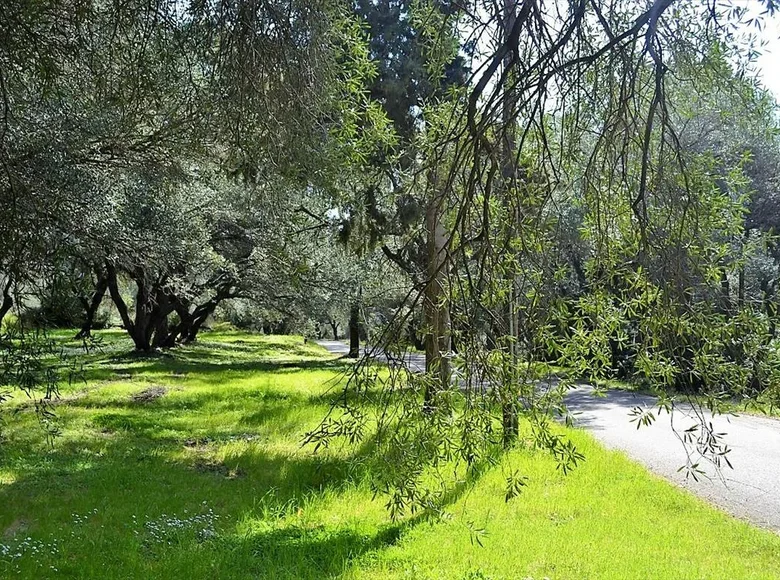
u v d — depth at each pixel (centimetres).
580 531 686
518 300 316
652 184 320
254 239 1947
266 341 4769
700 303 298
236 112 436
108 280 1472
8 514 736
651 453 1118
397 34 733
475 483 812
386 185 554
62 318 545
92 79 483
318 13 426
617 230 326
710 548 643
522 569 588
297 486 869
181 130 526
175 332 3322
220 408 1571
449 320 310
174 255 1393
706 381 289
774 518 767
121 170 792
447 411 304
